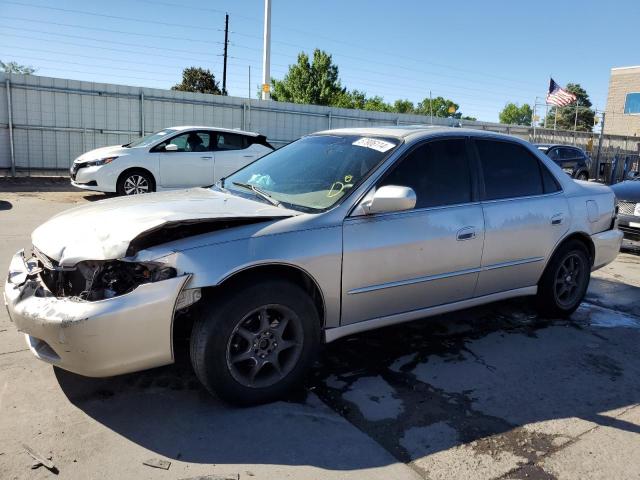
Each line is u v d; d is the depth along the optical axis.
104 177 10.73
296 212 3.37
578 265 4.89
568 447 2.91
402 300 3.69
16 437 2.79
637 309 5.38
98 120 15.88
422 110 86.69
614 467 2.75
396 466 2.69
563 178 4.79
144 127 16.61
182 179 11.41
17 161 14.98
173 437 2.85
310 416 3.11
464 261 3.93
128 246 2.81
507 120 108.25
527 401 3.40
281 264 3.09
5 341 3.89
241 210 3.32
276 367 3.22
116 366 2.82
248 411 3.13
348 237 3.35
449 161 3.99
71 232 3.12
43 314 2.79
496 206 4.13
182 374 3.52
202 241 2.96
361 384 3.53
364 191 3.48
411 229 3.62
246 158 12.05
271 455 2.73
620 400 3.46
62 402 3.14
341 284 3.36
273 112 18.94
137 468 2.59
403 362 3.89
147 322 2.81
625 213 8.18
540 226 4.40
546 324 4.79
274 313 3.19
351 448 2.82
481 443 2.92
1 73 14.34
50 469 2.55
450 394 3.45
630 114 39.69
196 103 17.36
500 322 4.79
